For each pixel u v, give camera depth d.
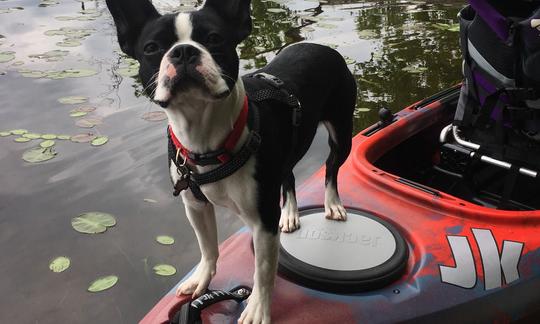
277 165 0.94
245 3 0.90
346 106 1.26
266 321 0.94
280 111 0.99
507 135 1.20
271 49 2.79
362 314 0.96
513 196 1.29
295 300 0.98
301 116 1.06
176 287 1.08
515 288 1.03
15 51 2.76
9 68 2.53
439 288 1.01
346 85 1.25
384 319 0.95
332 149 1.25
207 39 0.84
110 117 2.08
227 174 0.88
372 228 1.13
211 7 0.89
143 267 1.38
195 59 0.78
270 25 3.23
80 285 1.32
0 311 1.25
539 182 1.24
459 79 2.36
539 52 1.03
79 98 2.23
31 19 3.38
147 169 1.76
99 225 1.51
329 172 1.23
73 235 1.48
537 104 1.10
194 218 1.00
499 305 1.02
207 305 0.95
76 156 1.83
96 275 1.35
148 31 0.86
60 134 1.96
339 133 1.25
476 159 1.27
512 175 1.20
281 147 0.97
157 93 0.81
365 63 2.57
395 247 1.07
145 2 0.89
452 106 1.61
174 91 0.79
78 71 2.49
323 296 0.99
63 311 1.25
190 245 1.45
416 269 1.04
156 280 1.33
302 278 1.01
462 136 1.32
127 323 1.22
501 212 1.13
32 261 1.40
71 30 3.12
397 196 1.23
